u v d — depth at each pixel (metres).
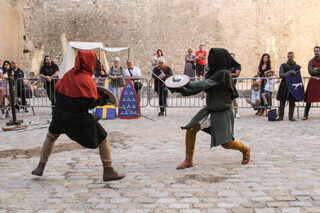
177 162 4.54
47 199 3.21
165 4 21.97
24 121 8.85
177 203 3.06
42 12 22.59
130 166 4.38
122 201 3.13
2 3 19.39
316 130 6.90
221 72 3.83
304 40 21.92
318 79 8.25
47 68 10.05
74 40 22.55
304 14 21.78
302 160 4.54
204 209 2.91
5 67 10.16
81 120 3.49
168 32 22.08
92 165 4.45
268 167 4.21
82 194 3.34
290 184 3.55
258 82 9.30
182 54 22.09
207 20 21.88
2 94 9.15
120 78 9.41
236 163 4.43
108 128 7.58
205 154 4.93
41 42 22.69
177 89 3.60
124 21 22.25
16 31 21.28
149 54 22.25
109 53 22.31
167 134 6.71
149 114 10.20
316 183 3.56
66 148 5.53
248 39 21.94
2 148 5.64
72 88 3.47
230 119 4.02
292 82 8.14
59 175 4.01
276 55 21.97
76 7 22.42
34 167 4.39
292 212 2.81
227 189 3.42
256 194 3.26
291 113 8.38
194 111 10.88
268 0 21.72
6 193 3.38
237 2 21.78
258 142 5.78
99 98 3.76
